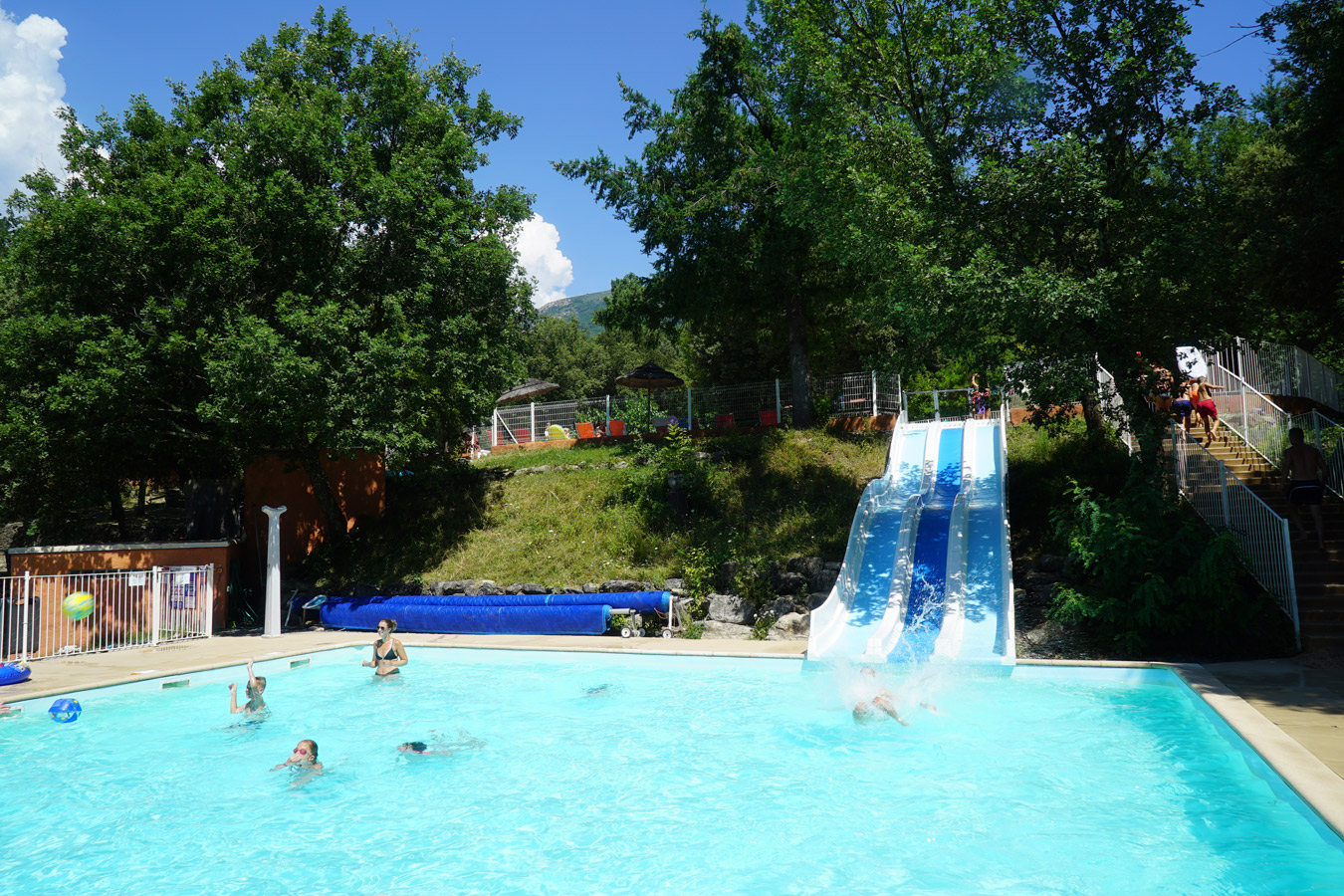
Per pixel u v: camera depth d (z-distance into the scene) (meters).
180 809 7.93
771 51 22.66
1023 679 12.02
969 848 6.46
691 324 28.62
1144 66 15.33
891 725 10.20
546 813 7.62
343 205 18.80
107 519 31.06
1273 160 26.31
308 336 17.14
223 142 19.22
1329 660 11.41
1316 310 22.41
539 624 17.36
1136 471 13.88
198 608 18.58
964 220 16.06
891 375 24.64
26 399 18.45
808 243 22.73
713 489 20.67
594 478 22.98
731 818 7.35
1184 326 15.67
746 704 11.61
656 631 17.14
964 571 14.97
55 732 10.87
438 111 20.52
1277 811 6.77
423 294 18.77
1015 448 20.55
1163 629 12.30
